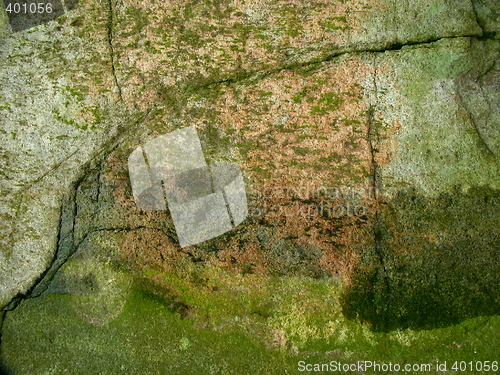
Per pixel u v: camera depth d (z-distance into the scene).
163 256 1.48
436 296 1.41
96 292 1.48
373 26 1.60
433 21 1.59
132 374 1.42
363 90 1.59
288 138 1.59
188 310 1.43
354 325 1.39
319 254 1.47
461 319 1.38
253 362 1.39
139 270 1.47
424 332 1.37
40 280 1.53
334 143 1.58
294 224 1.51
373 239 1.48
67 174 1.58
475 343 1.36
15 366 1.48
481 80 1.57
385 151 1.57
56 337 1.47
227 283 1.45
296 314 1.41
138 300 1.44
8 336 1.49
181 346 1.41
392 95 1.58
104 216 1.55
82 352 1.45
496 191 1.50
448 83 1.57
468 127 1.55
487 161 1.53
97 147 1.60
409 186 1.53
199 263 1.47
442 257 1.45
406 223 1.50
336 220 1.51
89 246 1.53
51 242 1.55
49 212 1.56
